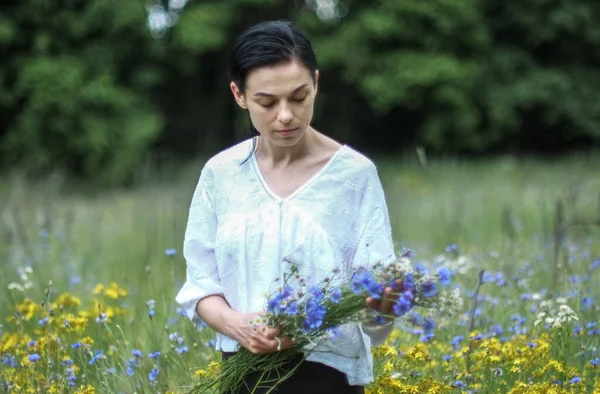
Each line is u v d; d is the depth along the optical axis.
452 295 3.23
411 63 23.52
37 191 16.22
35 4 21.45
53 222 9.86
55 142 20.45
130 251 8.93
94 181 20.25
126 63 22.83
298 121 3.25
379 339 3.39
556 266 6.32
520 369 4.52
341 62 23.67
